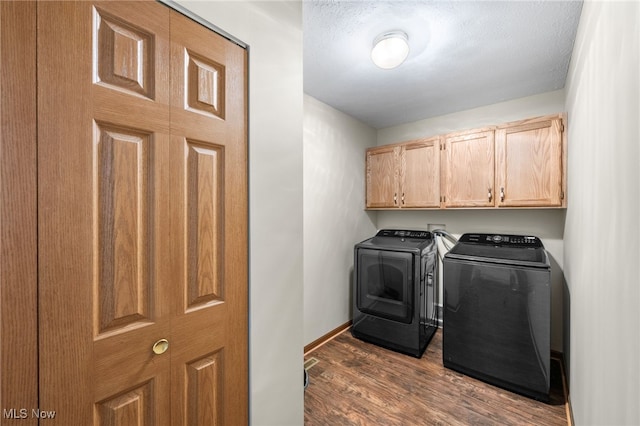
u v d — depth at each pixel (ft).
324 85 7.57
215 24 2.96
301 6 3.99
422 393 6.35
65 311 2.06
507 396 6.23
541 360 6.00
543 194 7.00
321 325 8.91
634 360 2.25
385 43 5.34
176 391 2.68
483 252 7.34
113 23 2.30
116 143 2.32
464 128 9.34
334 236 9.39
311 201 8.54
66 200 2.07
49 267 1.99
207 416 2.92
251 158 3.34
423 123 10.28
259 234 3.43
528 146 7.23
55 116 2.02
